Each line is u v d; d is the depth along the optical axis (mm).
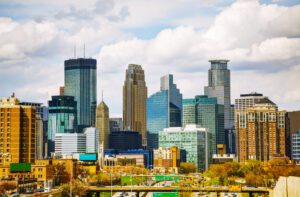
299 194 133000
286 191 140125
